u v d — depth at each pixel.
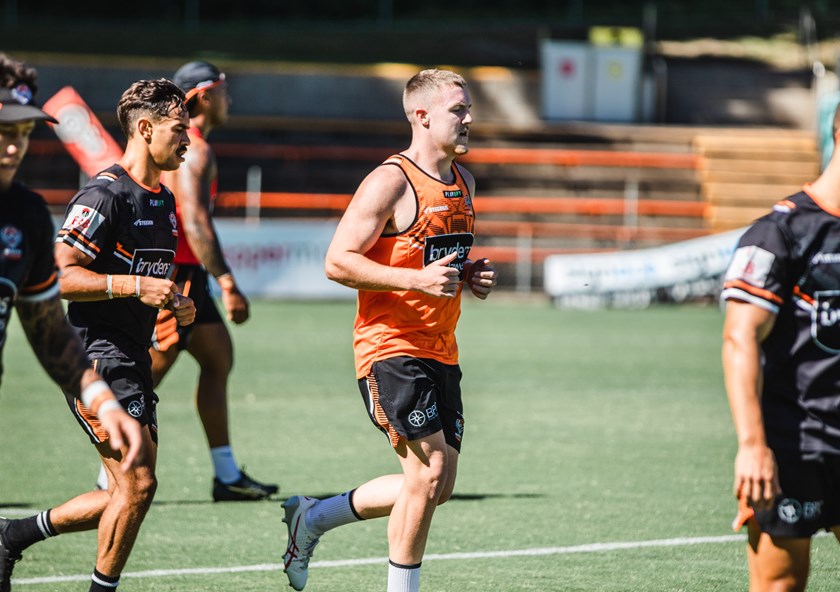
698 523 23.31
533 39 122.12
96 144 36.19
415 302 16.22
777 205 13.31
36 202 12.98
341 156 90.94
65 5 131.50
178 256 24.25
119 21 131.12
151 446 16.88
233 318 24.09
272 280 73.62
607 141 94.06
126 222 17.31
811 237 12.95
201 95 24.06
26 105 12.19
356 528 23.12
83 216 17.05
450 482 16.56
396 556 16.16
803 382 13.12
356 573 19.70
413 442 16.09
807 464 13.02
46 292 13.14
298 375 45.47
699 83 105.69
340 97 100.75
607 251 82.88
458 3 135.12
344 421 35.69
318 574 19.62
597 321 67.38
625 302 75.75
